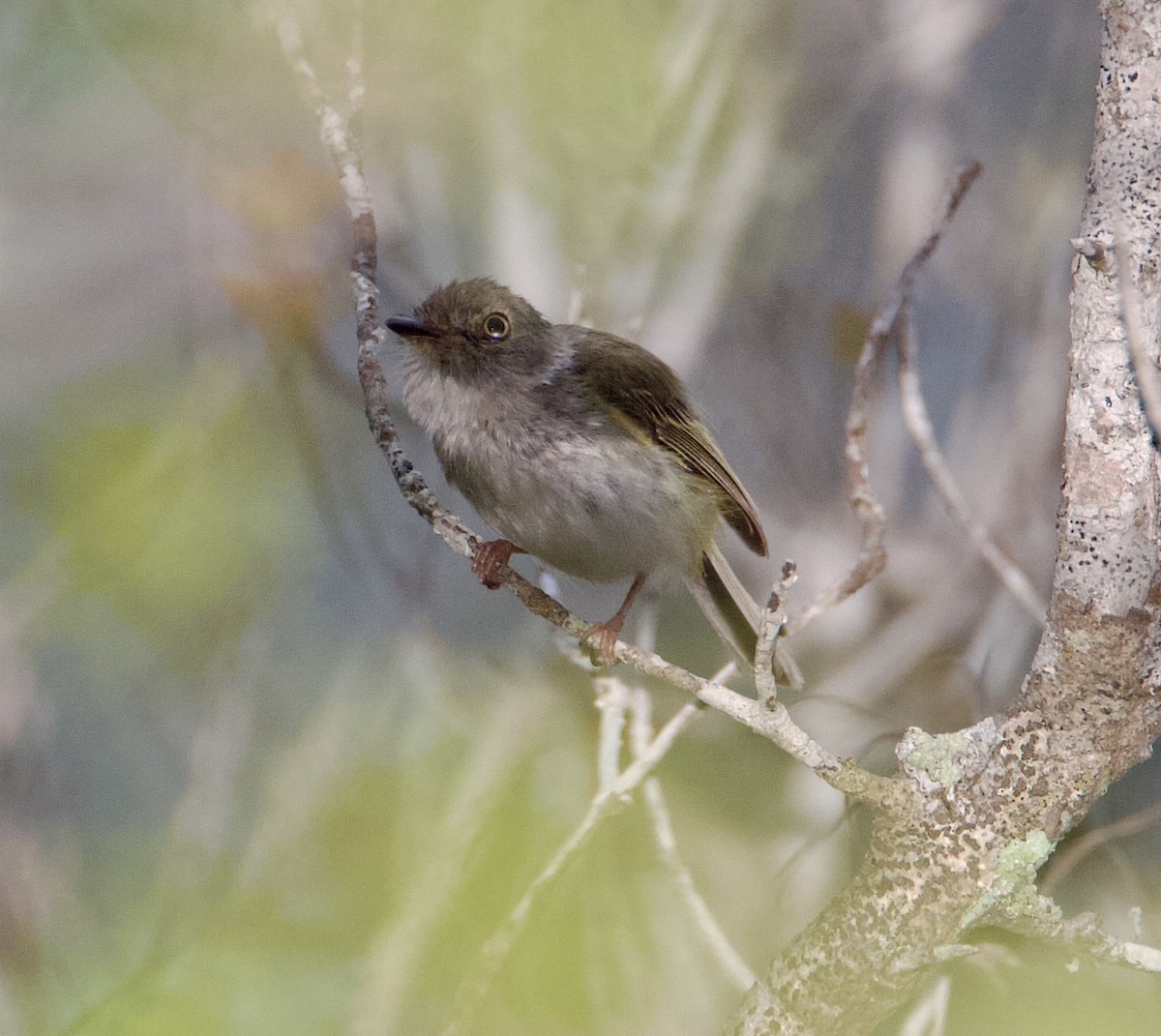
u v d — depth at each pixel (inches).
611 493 165.9
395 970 165.5
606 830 167.0
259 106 167.3
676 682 163.0
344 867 166.9
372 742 167.6
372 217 165.6
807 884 167.5
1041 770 162.6
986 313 168.7
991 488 168.4
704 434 166.7
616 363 166.2
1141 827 166.9
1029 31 168.7
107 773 168.1
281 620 168.4
